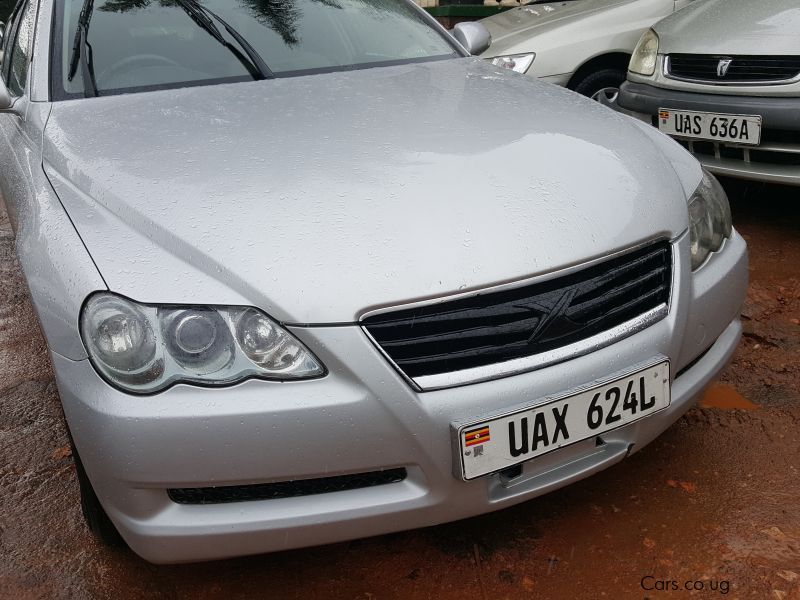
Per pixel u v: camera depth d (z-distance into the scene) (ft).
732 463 6.99
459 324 4.96
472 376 4.97
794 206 13.08
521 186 5.61
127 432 4.75
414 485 5.09
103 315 4.86
